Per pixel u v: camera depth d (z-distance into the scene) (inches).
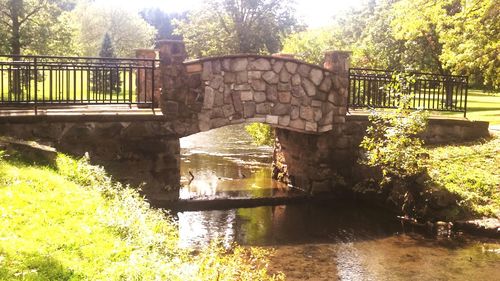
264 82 346.0
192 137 663.1
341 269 229.9
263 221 309.1
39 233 156.9
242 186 386.9
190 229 287.3
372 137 350.6
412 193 312.7
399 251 256.7
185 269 151.8
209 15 1235.2
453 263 239.1
